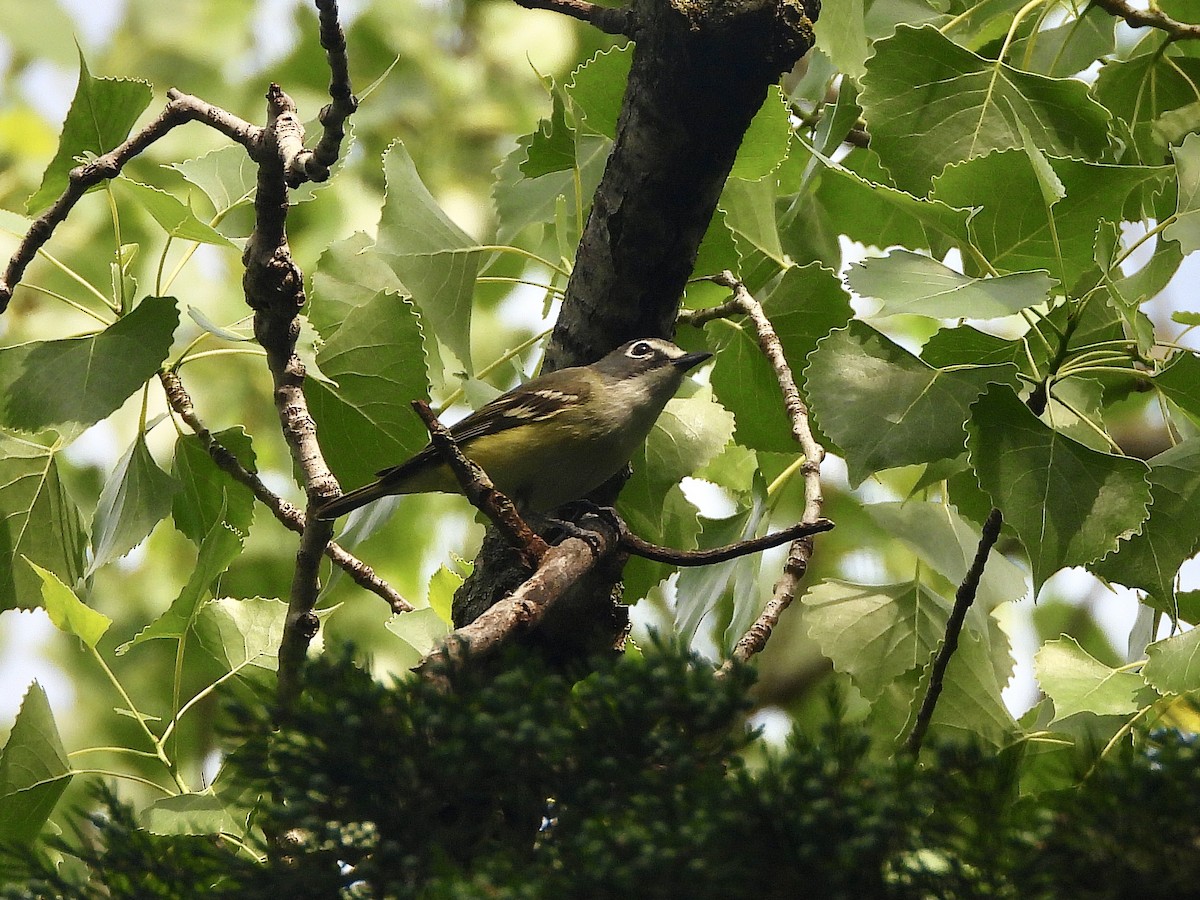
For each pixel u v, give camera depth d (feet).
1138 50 37.58
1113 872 12.57
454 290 32.22
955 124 30.86
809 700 56.49
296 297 25.63
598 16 25.21
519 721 13.87
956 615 27.94
